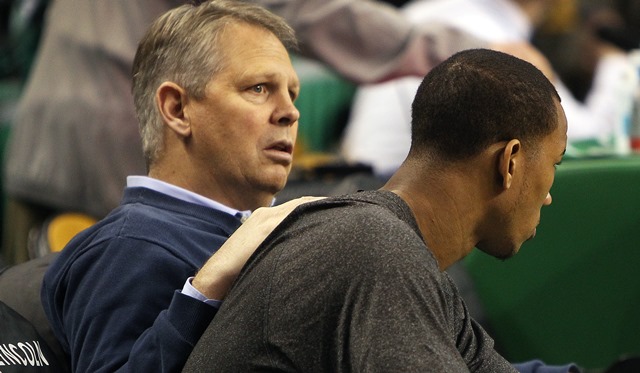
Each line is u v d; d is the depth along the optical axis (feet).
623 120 35.35
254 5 19.93
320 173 32.09
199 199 19.40
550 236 26.99
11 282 20.12
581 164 27.04
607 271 27.32
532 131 15.47
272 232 15.43
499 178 15.48
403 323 13.66
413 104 15.89
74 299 18.26
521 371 20.94
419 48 31.99
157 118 19.62
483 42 32.45
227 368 14.78
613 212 27.07
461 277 26.37
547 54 44.39
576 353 27.58
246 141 19.27
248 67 19.25
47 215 32.58
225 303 15.48
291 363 14.32
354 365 13.67
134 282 17.85
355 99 41.27
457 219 15.56
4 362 17.31
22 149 32.22
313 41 31.89
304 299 14.26
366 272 14.01
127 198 19.76
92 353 17.66
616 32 44.27
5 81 42.14
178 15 19.69
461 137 15.38
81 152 31.40
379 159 38.78
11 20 43.83
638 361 22.44
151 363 16.46
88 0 31.63
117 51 31.09
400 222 14.66
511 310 26.96
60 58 31.89
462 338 16.17
